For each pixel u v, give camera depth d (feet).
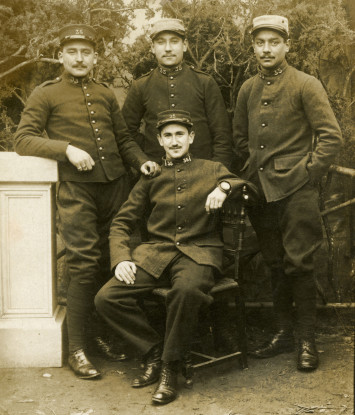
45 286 8.79
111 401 7.62
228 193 8.07
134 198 8.72
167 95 9.42
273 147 8.50
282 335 9.09
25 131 8.50
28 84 11.42
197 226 8.39
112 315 7.97
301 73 8.47
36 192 8.64
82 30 8.59
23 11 10.68
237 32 10.29
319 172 8.18
